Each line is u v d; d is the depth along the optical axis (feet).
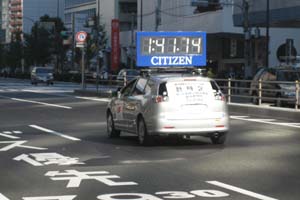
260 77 99.45
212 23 231.30
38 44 326.44
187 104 48.52
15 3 568.41
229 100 95.09
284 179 34.30
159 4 286.05
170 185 32.63
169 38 85.30
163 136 49.42
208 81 49.98
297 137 55.88
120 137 57.00
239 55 240.53
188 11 267.18
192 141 53.11
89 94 134.51
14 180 34.63
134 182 33.60
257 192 30.60
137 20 351.05
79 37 141.79
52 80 220.84
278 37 231.30
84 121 73.36
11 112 88.12
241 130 62.54
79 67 303.27
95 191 31.07
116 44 261.44
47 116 81.05
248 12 136.15
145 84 51.34
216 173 36.40
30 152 46.34
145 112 49.34
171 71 62.39
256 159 41.96
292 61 127.85
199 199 28.96
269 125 68.03
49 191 31.24
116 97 56.39
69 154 45.19
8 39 593.83
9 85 212.02
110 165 39.78
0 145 50.78
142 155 44.45
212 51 255.91
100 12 400.67
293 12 113.60
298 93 78.89
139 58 84.89
